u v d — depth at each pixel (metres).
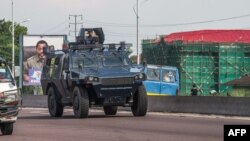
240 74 155.75
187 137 31.14
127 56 50.62
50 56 55.25
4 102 32.53
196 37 178.62
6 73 33.91
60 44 129.25
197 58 155.50
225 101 50.94
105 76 46.66
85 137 32.12
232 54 156.25
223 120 43.38
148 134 33.03
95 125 40.06
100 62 49.47
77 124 41.31
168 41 163.00
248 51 156.12
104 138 31.44
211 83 155.62
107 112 53.75
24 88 140.38
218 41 167.12
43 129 37.84
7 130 34.06
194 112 54.22
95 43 51.56
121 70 48.41
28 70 128.50
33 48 128.88
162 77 79.75
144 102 47.72
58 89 52.69
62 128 38.25
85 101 46.94
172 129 35.91
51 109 54.44
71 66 49.38
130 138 31.12
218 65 155.25
